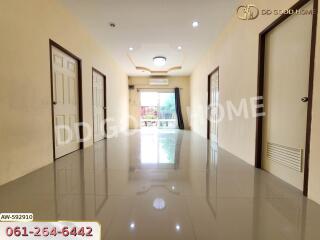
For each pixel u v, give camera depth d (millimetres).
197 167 3084
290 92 2363
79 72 4387
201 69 7195
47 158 3172
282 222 1560
